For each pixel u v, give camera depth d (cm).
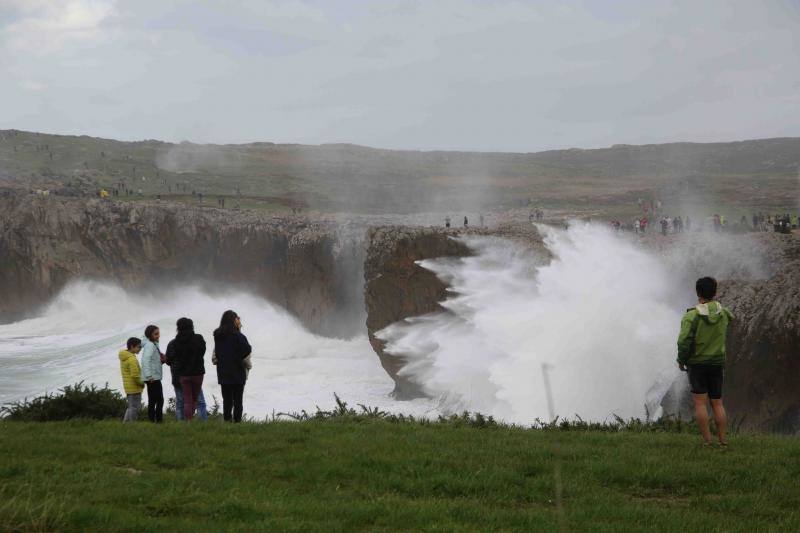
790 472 949
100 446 1053
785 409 2384
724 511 818
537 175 16362
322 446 1070
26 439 1098
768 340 2453
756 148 17675
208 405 3194
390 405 3472
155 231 7112
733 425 2175
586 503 830
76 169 13962
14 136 16038
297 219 6738
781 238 3166
